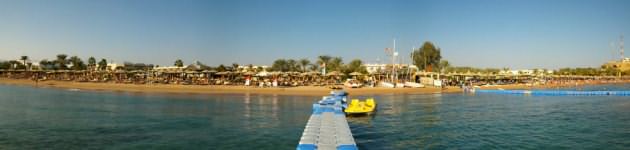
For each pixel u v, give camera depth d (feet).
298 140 124.47
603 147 118.52
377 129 148.36
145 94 318.65
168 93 330.34
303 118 172.86
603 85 592.19
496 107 231.50
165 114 184.55
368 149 115.85
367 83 473.26
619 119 176.65
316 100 266.98
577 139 129.70
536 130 146.30
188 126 149.38
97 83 443.32
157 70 572.92
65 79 528.63
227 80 471.21
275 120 166.50
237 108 213.46
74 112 189.67
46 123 153.79
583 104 253.65
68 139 123.24
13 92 332.19
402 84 430.20
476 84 523.29
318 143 101.86
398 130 146.20
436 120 172.04
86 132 135.23
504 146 119.14
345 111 185.68
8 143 117.08
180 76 528.63
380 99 291.17
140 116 176.35
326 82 475.31
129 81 462.60
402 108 222.89
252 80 460.14
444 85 465.88
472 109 219.20
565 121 170.09
